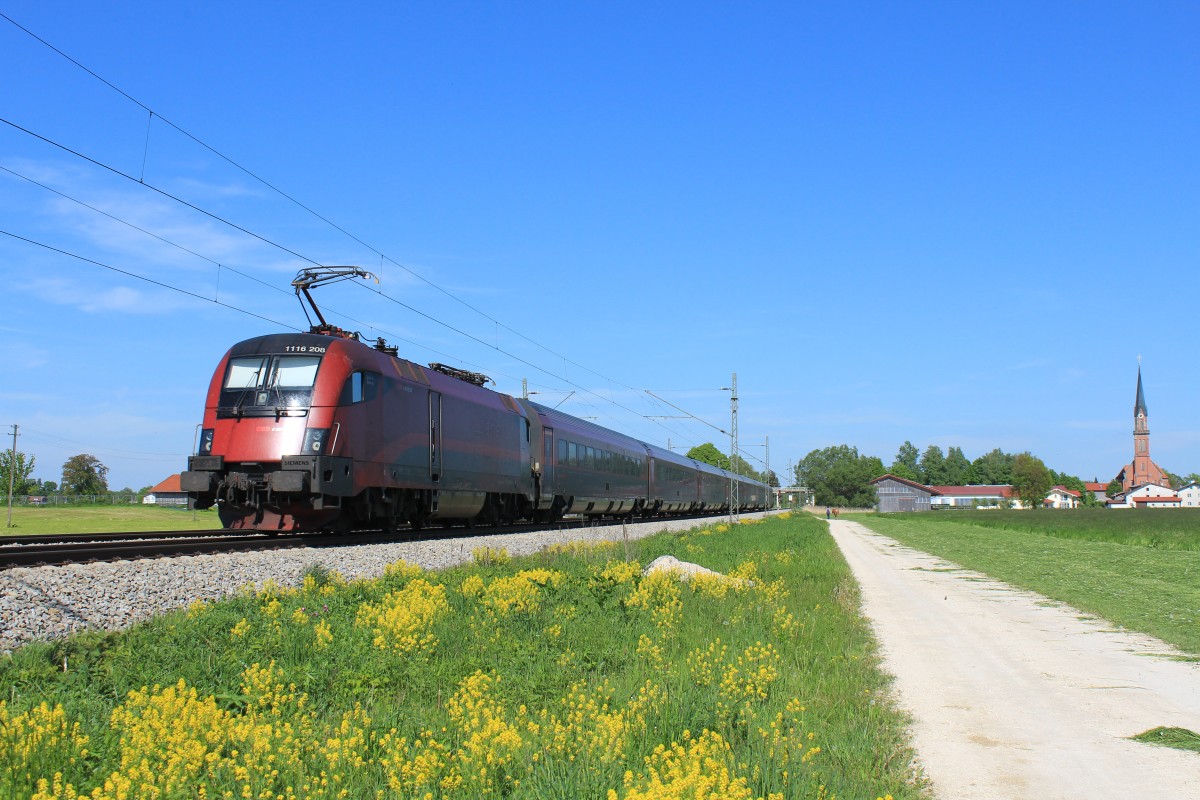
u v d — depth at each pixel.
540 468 34.88
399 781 5.79
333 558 16.92
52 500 105.00
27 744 5.65
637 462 51.06
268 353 20.69
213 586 13.23
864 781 6.18
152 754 5.88
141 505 96.50
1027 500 155.88
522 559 21.39
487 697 7.92
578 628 11.84
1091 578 21.45
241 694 8.14
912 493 164.75
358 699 8.30
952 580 21.66
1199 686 9.48
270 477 19.50
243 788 5.45
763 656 9.93
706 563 23.78
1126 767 6.71
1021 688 9.37
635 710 7.36
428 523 27.56
